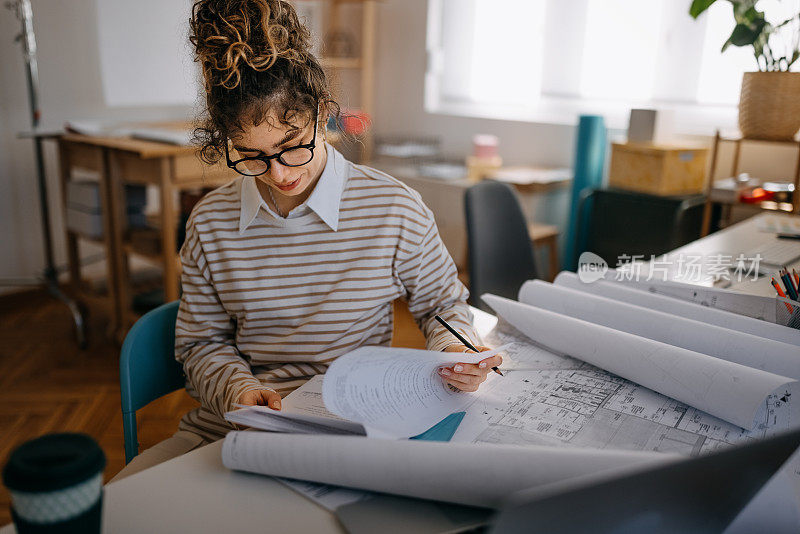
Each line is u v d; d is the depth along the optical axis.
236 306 1.08
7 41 2.94
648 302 1.12
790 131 2.24
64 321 2.96
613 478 0.43
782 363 0.88
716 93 2.87
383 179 1.09
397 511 0.64
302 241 1.06
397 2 3.75
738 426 0.81
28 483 0.47
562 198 3.28
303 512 0.65
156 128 2.85
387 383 0.79
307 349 1.07
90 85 3.26
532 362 1.01
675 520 0.51
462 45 3.65
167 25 3.06
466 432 0.78
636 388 0.92
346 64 3.70
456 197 3.67
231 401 0.91
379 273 1.07
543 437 0.78
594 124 2.88
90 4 3.17
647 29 3.01
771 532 0.60
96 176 3.33
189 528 0.62
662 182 2.57
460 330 1.04
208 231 1.07
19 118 3.04
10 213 3.09
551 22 3.29
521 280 1.93
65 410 2.15
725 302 1.11
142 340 1.04
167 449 1.02
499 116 3.54
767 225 1.95
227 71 0.85
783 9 2.51
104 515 0.64
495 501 0.62
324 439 0.69
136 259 3.47
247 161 0.92
